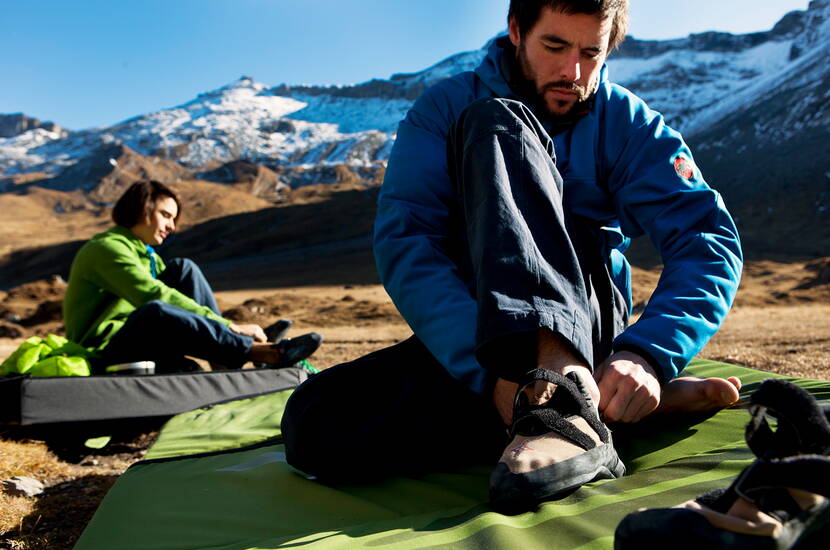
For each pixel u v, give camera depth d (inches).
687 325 51.5
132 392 113.8
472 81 66.7
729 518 31.3
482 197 47.8
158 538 51.6
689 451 55.4
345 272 2139.5
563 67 59.5
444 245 57.7
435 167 60.1
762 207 3272.6
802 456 31.1
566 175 62.8
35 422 105.8
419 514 50.2
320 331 576.7
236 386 122.6
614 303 61.3
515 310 43.7
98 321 131.3
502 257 45.1
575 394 43.9
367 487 58.3
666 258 58.7
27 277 3951.8
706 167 5009.8
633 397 48.3
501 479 42.3
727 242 56.7
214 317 130.6
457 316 51.1
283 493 58.7
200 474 68.6
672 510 32.7
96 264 129.3
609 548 35.5
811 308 699.4
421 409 57.9
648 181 60.0
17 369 116.7
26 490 83.9
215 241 3855.8
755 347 252.2
